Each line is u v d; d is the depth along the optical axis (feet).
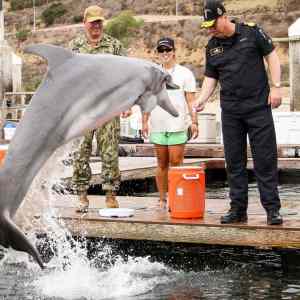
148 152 61.98
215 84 25.20
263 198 24.90
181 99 28.43
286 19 207.41
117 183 28.14
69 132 19.45
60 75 19.63
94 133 29.09
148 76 19.99
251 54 24.02
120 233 26.48
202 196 26.76
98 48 26.94
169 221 25.93
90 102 19.61
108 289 22.84
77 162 27.91
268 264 26.12
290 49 68.64
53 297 22.15
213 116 70.49
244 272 24.88
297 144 57.77
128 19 212.43
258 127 24.17
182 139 28.66
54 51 19.81
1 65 91.97
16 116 90.89
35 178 18.95
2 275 24.64
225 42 24.30
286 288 22.67
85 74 19.72
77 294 22.38
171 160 28.91
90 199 33.17
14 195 18.42
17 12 269.23
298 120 59.00
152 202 32.19
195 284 23.27
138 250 27.94
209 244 26.61
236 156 25.08
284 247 24.32
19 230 17.21
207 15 23.90
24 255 26.68
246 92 24.13
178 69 28.63
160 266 25.75
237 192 25.34
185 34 206.59
